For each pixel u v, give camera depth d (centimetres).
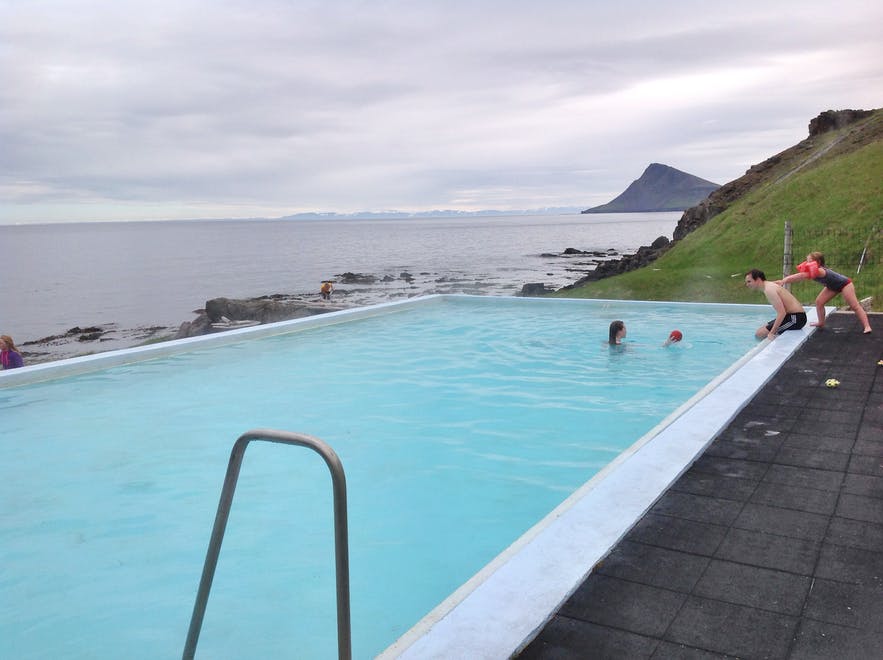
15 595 443
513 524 534
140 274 8500
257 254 12775
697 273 3088
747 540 374
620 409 848
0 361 1175
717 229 3641
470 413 840
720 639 283
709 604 311
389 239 19838
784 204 3353
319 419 823
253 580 455
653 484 448
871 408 627
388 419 820
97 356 1102
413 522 540
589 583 333
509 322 1522
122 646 386
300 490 612
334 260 10131
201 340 1248
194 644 262
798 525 390
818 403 652
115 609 425
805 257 2664
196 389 966
